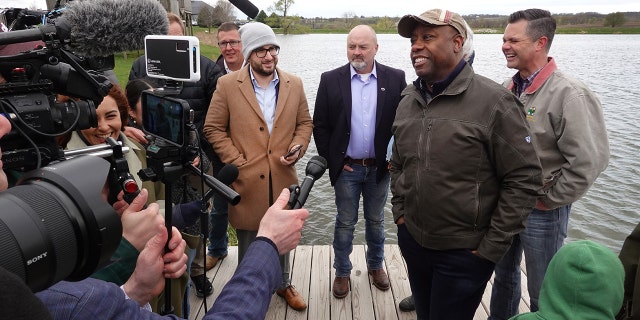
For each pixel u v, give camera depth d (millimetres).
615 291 1594
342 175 3396
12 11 1881
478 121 2135
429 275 2486
